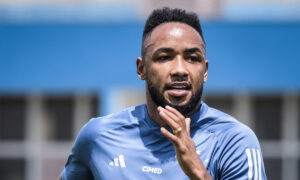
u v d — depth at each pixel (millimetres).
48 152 26859
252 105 26078
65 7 26219
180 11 7582
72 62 26000
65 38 26031
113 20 25844
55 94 26734
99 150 8172
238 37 25547
